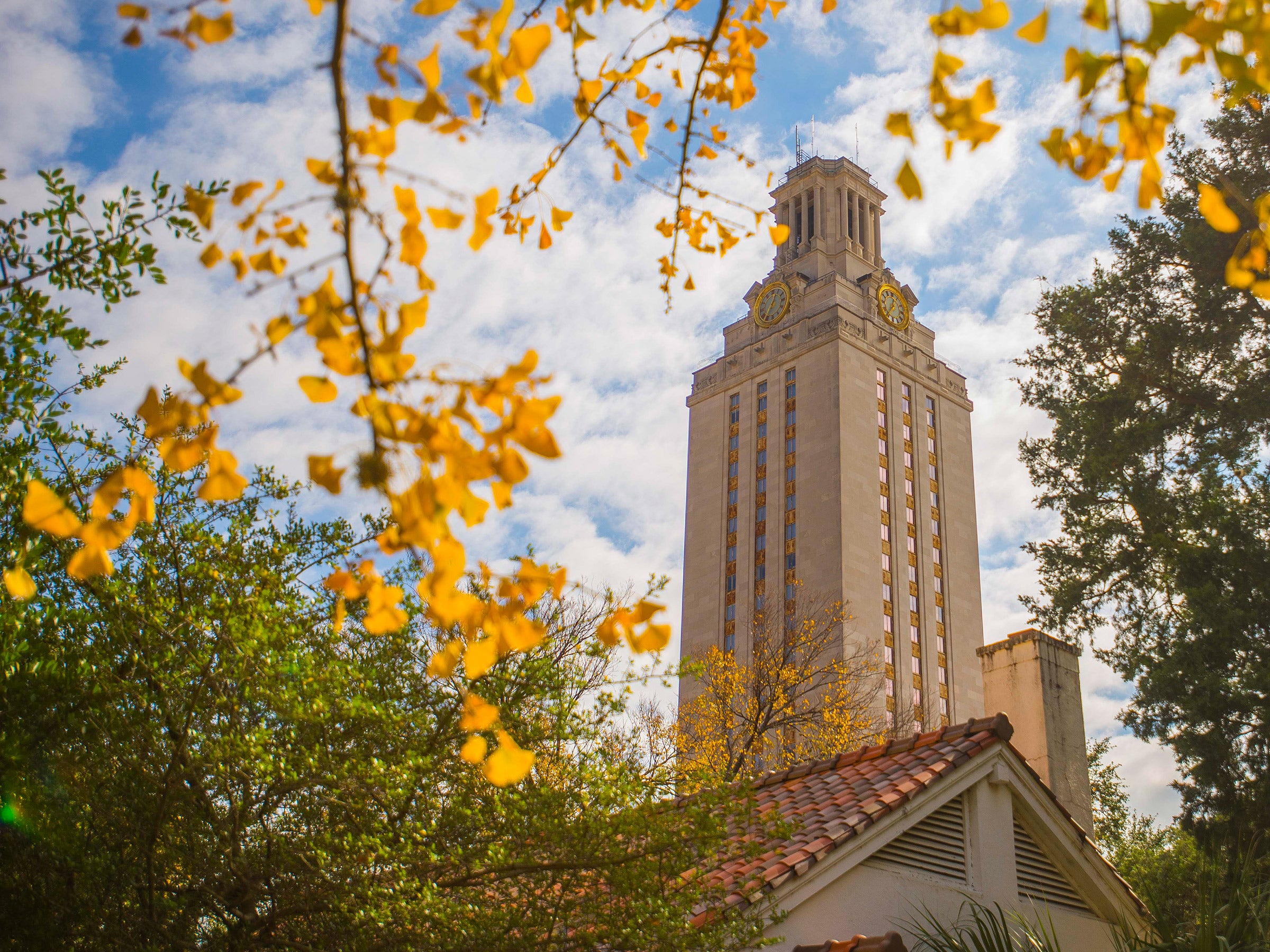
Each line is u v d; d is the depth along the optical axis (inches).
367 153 82.2
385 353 78.3
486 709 90.9
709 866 237.3
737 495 2947.8
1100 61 84.7
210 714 227.6
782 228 145.6
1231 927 308.5
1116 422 848.3
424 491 78.0
